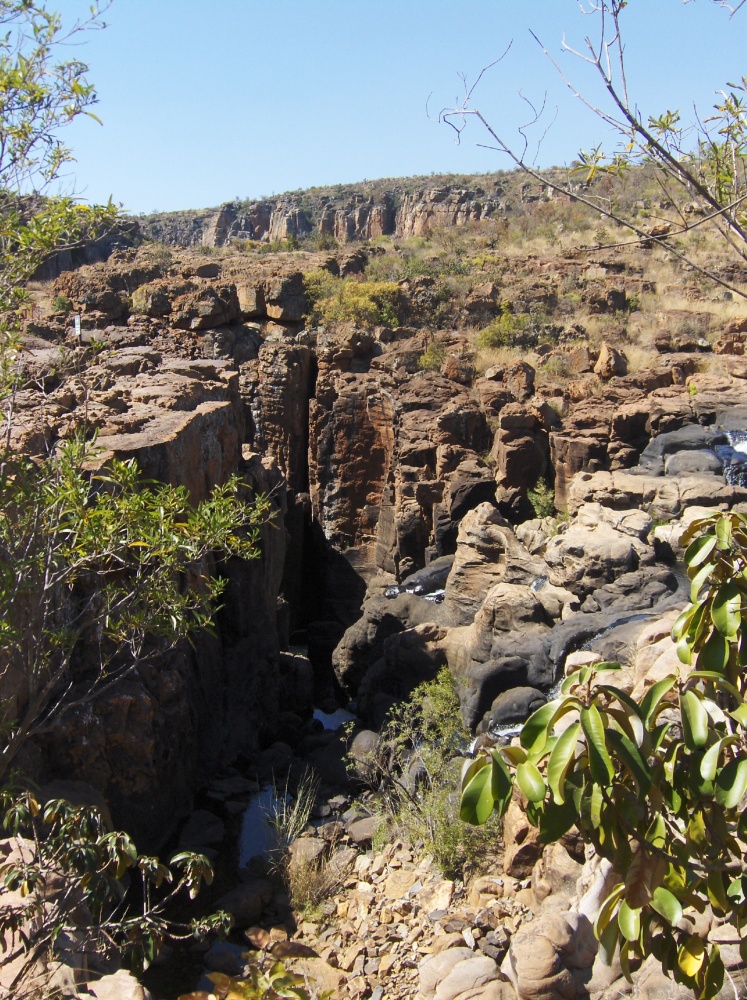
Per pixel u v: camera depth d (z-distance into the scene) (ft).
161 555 23.06
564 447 76.69
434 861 35.96
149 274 109.91
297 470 99.76
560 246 138.10
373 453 93.71
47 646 25.96
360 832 41.42
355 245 156.87
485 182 281.54
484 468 80.33
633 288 116.06
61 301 106.42
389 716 54.24
